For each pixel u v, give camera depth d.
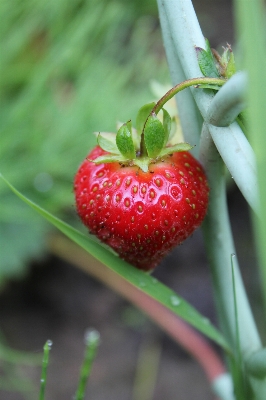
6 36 0.35
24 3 0.35
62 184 0.37
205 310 0.39
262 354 0.19
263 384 0.19
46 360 0.19
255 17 0.11
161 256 0.18
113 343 0.39
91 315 0.40
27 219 0.36
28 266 0.39
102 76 0.38
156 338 0.39
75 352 0.38
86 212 0.18
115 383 0.37
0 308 0.40
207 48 0.16
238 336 0.19
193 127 0.18
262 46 0.12
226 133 0.15
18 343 0.38
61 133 0.36
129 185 0.17
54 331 0.39
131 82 0.40
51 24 0.37
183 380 0.37
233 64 0.16
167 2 0.16
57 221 0.18
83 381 0.21
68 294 0.41
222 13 0.55
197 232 0.43
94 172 0.18
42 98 0.37
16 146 0.36
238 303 0.20
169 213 0.17
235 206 0.45
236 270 0.19
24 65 0.39
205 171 0.18
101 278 0.38
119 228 0.17
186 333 0.36
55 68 0.37
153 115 0.17
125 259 0.18
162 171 0.17
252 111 0.12
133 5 0.47
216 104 0.15
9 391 0.35
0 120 0.37
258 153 0.12
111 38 0.39
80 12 0.37
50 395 0.36
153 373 0.37
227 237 0.19
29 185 0.36
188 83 0.16
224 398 0.25
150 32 0.48
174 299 0.19
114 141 0.18
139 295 0.37
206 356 0.36
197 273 0.41
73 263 0.40
